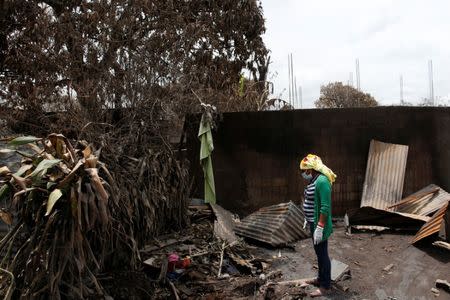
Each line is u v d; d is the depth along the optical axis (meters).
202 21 8.46
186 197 6.84
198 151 7.68
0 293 3.92
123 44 6.54
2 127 6.17
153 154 6.35
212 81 8.47
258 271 5.47
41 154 4.07
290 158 7.91
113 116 6.46
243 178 7.82
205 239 6.27
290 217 6.59
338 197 8.03
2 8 6.57
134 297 4.57
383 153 7.95
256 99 10.48
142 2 6.53
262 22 9.90
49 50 6.25
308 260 5.80
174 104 6.70
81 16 6.51
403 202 7.43
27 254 3.83
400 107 8.15
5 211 4.13
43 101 6.16
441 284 4.93
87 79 6.19
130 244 5.07
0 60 7.00
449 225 6.04
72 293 3.97
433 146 8.20
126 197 5.22
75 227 3.83
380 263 5.67
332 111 8.00
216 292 4.89
